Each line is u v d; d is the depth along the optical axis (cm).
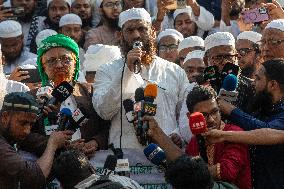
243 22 1191
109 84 876
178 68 926
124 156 867
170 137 880
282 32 950
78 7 1420
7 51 1285
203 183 709
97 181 734
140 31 913
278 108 831
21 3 1402
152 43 917
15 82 981
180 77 920
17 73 1032
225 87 824
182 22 1364
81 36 1351
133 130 873
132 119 848
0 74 885
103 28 1353
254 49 1084
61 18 1355
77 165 741
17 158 779
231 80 820
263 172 817
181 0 1303
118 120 880
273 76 832
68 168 739
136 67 853
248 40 1086
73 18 1344
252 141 796
